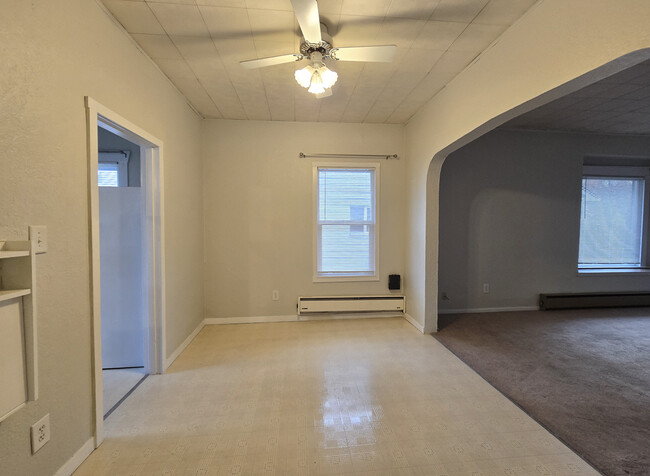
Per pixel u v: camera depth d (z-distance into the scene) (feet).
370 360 9.48
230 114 12.23
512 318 13.57
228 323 13.01
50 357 4.69
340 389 7.82
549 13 5.87
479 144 14.32
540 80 6.11
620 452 5.62
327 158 13.23
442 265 14.35
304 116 12.50
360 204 13.65
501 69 7.25
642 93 10.47
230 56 8.05
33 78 4.33
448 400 7.31
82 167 5.41
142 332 9.11
